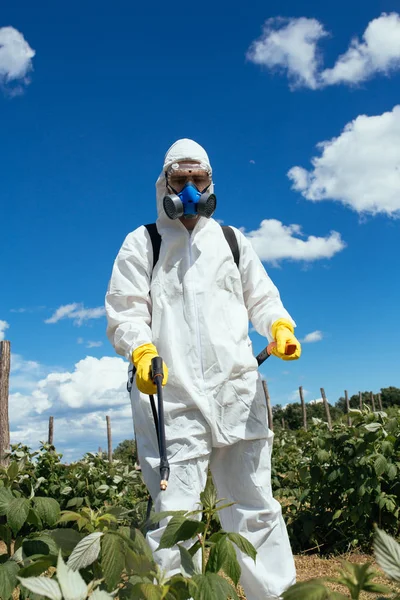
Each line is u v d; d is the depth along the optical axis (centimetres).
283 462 803
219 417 261
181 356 263
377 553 109
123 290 276
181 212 271
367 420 521
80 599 111
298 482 614
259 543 262
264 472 269
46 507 188
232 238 296
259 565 260
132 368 276
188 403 256
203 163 282
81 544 152
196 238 279
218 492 274
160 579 145
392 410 560
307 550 501
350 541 497
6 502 192
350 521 506
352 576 111
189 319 267
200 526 165
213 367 262
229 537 163
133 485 777
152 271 281
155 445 257
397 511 486
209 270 275
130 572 156
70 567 148
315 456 517
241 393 267
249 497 266
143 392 246
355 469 501
